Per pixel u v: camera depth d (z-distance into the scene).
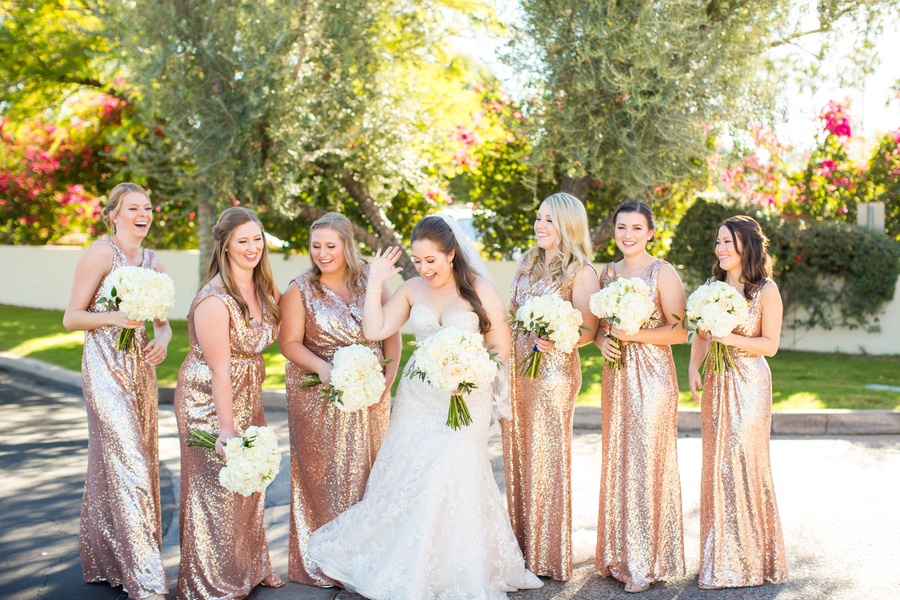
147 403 4.12
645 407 4.14
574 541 4.66
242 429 3.99
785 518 5.04
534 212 12.73
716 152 9.80
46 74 12.66
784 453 6.59
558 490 4.21
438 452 3.93
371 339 4.23
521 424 4.38
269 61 9.07
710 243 11.38
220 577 3.89
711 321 3.93
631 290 3.98
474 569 3.87
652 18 8.58
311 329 4.28
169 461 6.55
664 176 9.34
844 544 4.60
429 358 3.74
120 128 14.02
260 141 9.78
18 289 16.69
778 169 12.84
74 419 7.98
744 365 4.13
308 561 4.23
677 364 10.10
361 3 9.98
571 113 9.08
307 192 11.86
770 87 9.58
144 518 3.87
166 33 9.40
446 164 13.25
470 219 13.52
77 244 18.20
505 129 10.90
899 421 7.37
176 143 10.20
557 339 3.95
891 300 11.09
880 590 3.97
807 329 11.52
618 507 4.20
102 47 12.20
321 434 4.24
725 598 3.94
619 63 8.92
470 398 4.01
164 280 3.91
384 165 11.00
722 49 8.98
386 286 4.62
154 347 4.10
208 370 3.92
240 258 3.89
